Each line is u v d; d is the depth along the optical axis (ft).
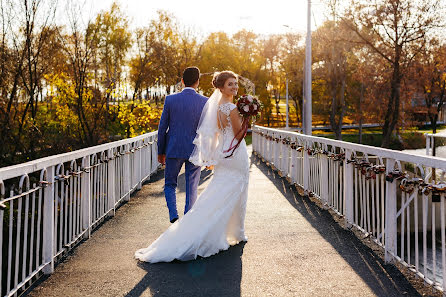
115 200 21.84
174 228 13.50
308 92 56.90
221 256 13.57
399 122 113.60
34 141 43.98
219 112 14.40
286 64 175.52
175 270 12.25
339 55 117.39
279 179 31.45
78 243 15.43
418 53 92.07
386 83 104.01
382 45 96.78
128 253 14.08
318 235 16.03
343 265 12.54
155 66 116.37
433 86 138.82
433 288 10.51
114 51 73.05
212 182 14.20
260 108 14.42
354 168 17.13
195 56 137.80
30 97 44.60
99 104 51.83
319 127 204.33
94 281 11.44
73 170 15.03
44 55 48.32
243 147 14.57
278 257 13.37
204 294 10.41
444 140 22.15
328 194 20.65
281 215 19.56
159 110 53.21
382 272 11.91
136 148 27.04
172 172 15.47
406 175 11.77
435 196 9.97
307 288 10.75
